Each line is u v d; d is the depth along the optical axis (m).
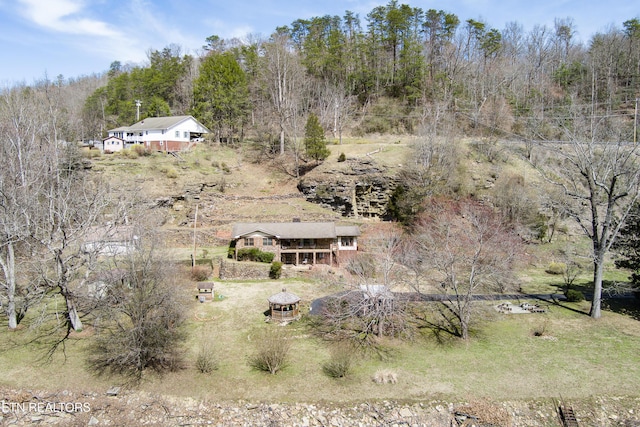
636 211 32.81
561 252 43.47
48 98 57.38
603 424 21.14
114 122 82.44
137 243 31.17
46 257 29.45
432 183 49.47
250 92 79.69
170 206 52.66
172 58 93.44
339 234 43.22
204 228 49.78
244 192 58.47
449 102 69.19
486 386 23.28
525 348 27.28
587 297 36.28
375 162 57.16
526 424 21.02
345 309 30.20
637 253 33.31
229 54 78.19
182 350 26.73
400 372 24.58
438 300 32.44
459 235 36.94
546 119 61.84
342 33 93.06
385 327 29.89
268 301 32.72
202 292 35.00
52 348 26.80
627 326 30.56
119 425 20.94
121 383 23.55
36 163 37.22
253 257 42.16
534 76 83.19
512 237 40.12
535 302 35.03
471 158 57.97
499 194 48.78
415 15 92.44
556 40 101.88
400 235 41.69
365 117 79.38
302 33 100.56
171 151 63.62
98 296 28.66
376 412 21.48
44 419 21.27
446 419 21.17
